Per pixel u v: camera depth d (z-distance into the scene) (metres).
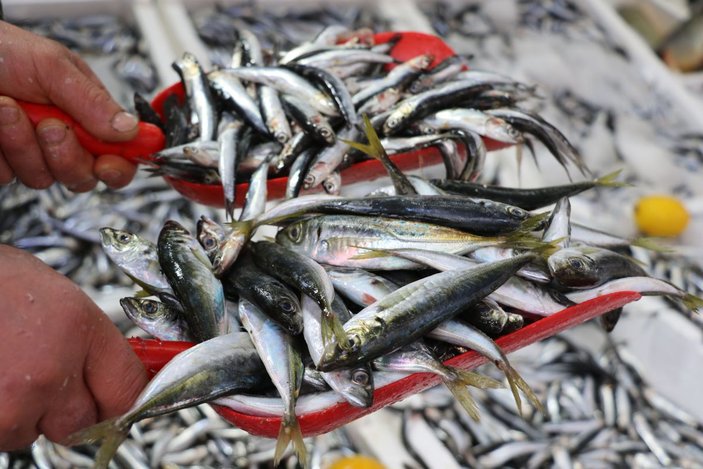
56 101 0.80
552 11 1.70
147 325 0.66
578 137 1.37
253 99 0.90
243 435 0.94
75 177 0.82
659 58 1.65
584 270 0.66
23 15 1.36
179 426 0.94
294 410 0.60
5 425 0.57
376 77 0.95
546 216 0.68
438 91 0.89
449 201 0.69
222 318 0.64
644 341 1.07
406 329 0.62
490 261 0.66
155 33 1.31
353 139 0.85
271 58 1.00
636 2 1.76
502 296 0.66
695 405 1.03
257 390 0.63
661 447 1.00
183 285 0.65
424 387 0.64
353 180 0.87
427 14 1.59
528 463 0.96
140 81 1.29
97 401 0.61
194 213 1.13
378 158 0.73
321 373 0.62
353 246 0.67
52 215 1.11
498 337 0.65
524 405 1.01
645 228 1.19
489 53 1.52
